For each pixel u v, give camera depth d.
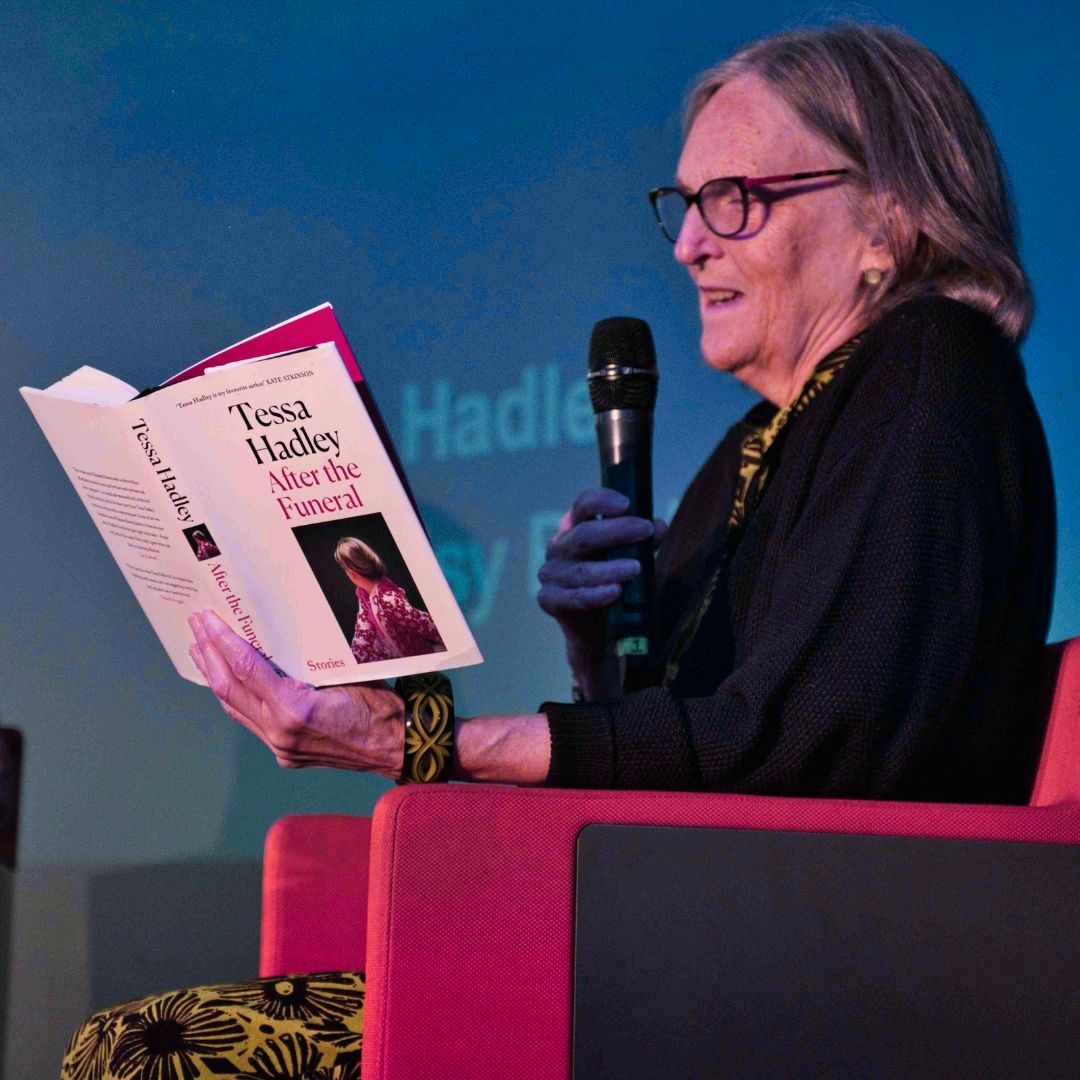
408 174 3.42
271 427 1.17
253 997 1.42
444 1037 1.11
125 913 3.33
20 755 3.08
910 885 1.14
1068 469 2.73
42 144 3.61
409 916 1.12
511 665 3.20
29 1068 3.26
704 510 2.10
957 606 1.26
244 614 1.28
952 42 2.87
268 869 1.95
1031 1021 1.12
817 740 1.22
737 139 1.69
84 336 3.55
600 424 1.90
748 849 1.13
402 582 1.21
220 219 3.53
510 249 3.32
